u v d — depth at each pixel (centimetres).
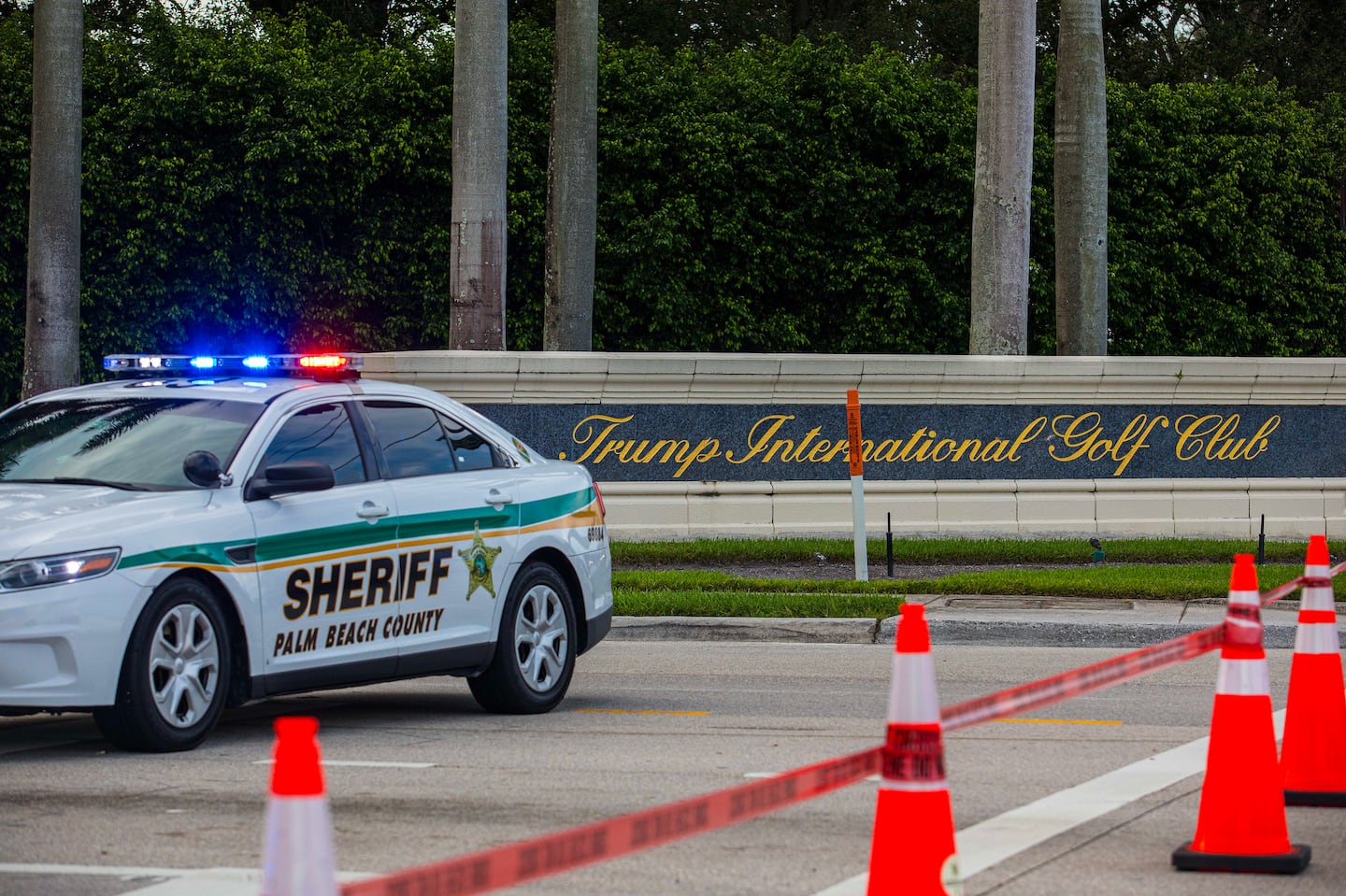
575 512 1962
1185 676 2184
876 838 889
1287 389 3912
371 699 2020
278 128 5022
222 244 5053
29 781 1445
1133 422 3878
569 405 3647
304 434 1733
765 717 1847
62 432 1756
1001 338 3906
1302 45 8375
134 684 1522
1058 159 4328
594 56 4309
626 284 5191
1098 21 4291
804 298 5475
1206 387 3884
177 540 1554
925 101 5522
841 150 5428
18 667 1454
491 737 1705
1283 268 5712
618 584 2942
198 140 5069
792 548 3509
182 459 1673
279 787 577
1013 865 1160
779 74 5556
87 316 4984
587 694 2034
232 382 1808
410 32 6775
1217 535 3884
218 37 5341
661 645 2525
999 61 3872
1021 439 3831
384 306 5256
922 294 5431
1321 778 1382
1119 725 1797
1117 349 5644
